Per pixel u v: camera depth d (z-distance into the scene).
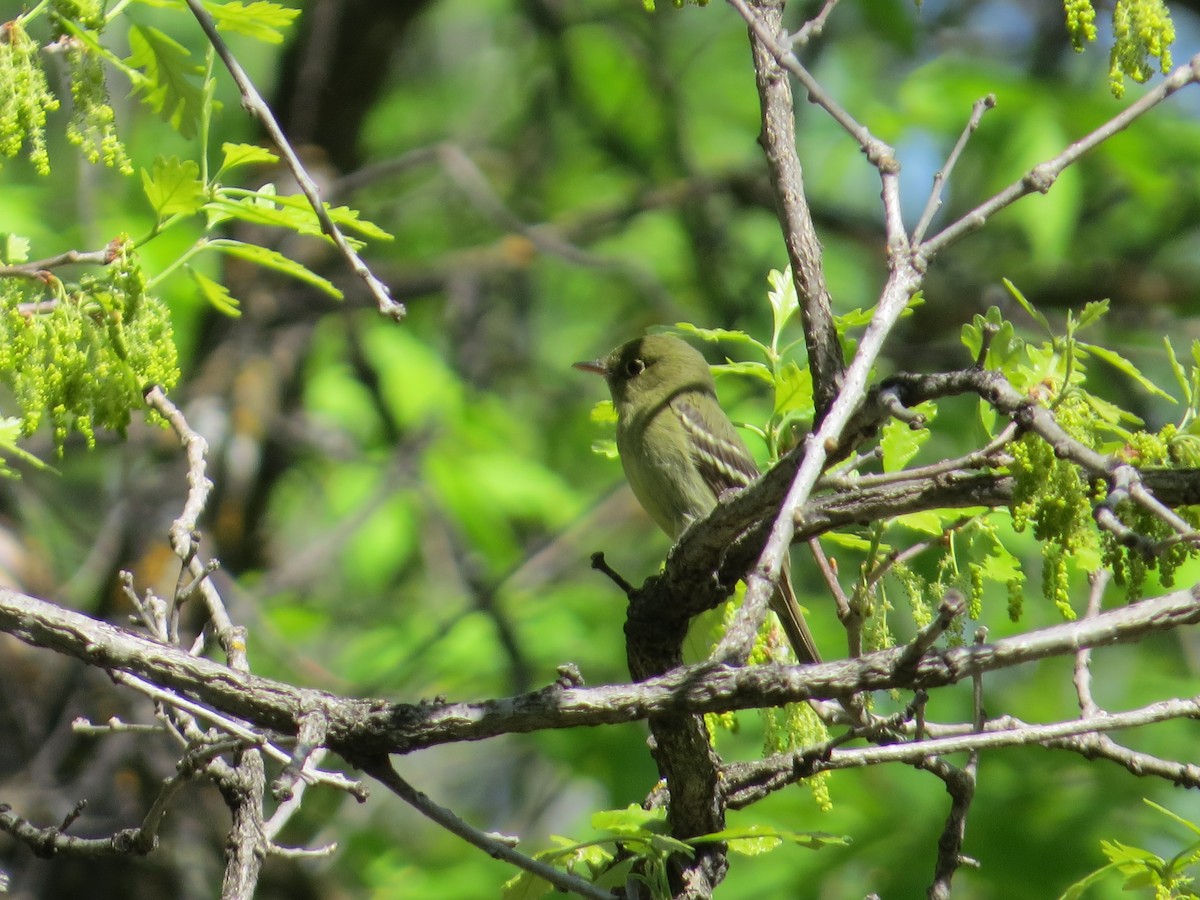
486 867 12.60
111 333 5.12
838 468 4.90
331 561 15.42
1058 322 16.06
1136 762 5.56
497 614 12.80
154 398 6.10
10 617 4.82
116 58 5.17
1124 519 4.38
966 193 16.91
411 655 12.84
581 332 18.50
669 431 9.58
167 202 5.35
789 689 4.31
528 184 17.55
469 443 14.84
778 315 6.21
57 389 5.05
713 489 9.52
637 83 17.31
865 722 5.63
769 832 4.95
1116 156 14.14
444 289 15.22
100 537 12.50
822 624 13.36
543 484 14.98
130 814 11.54
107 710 11.96
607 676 13.76
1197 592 4.09
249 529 14.58
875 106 14.70
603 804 13.49
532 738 12.52
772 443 6.17
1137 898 10.36
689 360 9.95
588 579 15.59
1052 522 4.23
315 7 13.86
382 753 4.66
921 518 5.84
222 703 4.77
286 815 5.36
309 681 12.86
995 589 12.68
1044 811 10.91
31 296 5.23
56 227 13.26
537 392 17.48
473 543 14.77
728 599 5.46
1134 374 4.95
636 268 14.38
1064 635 4.13
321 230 5.56
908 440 5.64
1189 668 13.64
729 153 19.31
